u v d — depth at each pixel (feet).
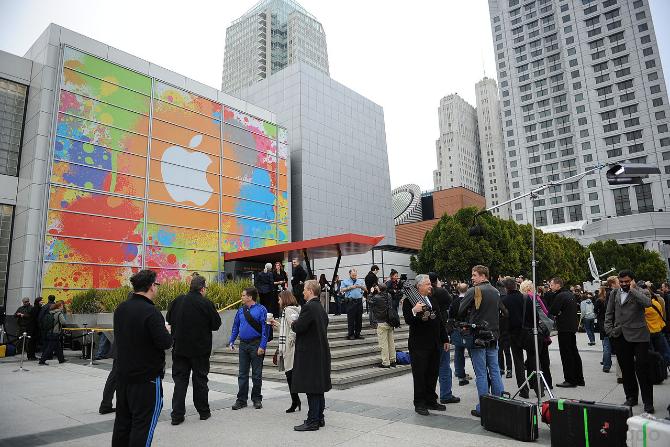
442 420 18.16
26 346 41.34
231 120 81.87
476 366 18.66
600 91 299.58
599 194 288.92
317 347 17.34
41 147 55.16
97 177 60.13
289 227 91.15
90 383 28.07
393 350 31.37
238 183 81.20
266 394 24.30
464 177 547.08
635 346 19.70
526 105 341.82
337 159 121.08
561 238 161.48
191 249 71.00
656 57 281.33
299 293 41.09
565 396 22.50
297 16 441.27
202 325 19.03
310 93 116.37
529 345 22.93
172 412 18.04
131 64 67.10
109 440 15.81
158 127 69.15
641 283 34.17
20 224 54.39
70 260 55.72
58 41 59.06
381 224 133.49
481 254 107.04
